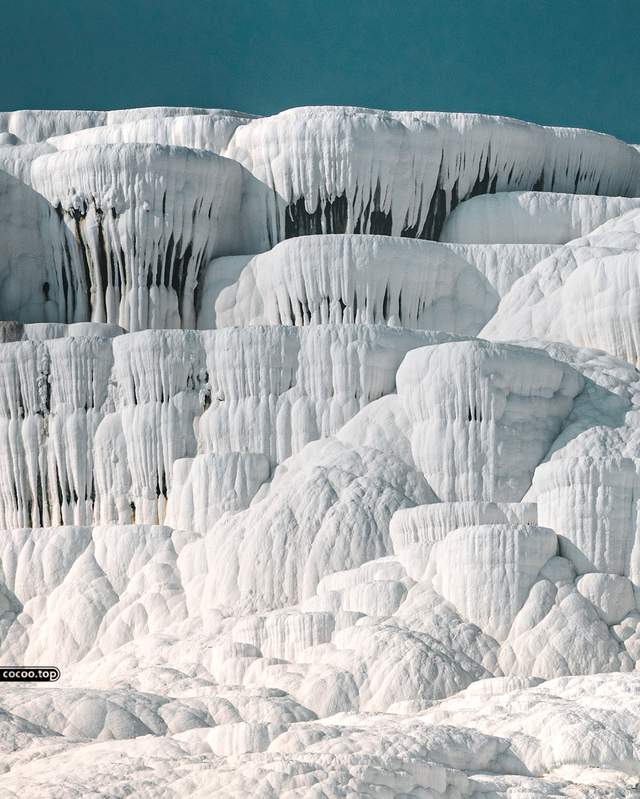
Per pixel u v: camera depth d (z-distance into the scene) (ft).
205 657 174.70
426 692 157.58
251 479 209.87
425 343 217.77
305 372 215.92
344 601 179.32
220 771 110.63
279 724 131.85
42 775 119.44
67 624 206.59
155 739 133.80
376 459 203.82
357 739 120.16
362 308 239.50
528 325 235.81
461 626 167.43
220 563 198.08
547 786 117.39
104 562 212.23
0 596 216.13
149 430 219.41
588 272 226.58
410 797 109.60
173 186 251.60
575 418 203.41
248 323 248.93
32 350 227.81
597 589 166.50
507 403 198.80
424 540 184.65
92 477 224.12
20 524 228.22
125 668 181.57
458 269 246.68
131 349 222.07
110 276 254.06
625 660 161.79
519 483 196.54
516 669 162.81
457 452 198.59
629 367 216.13
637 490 169.99
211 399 219.00
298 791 105.81
